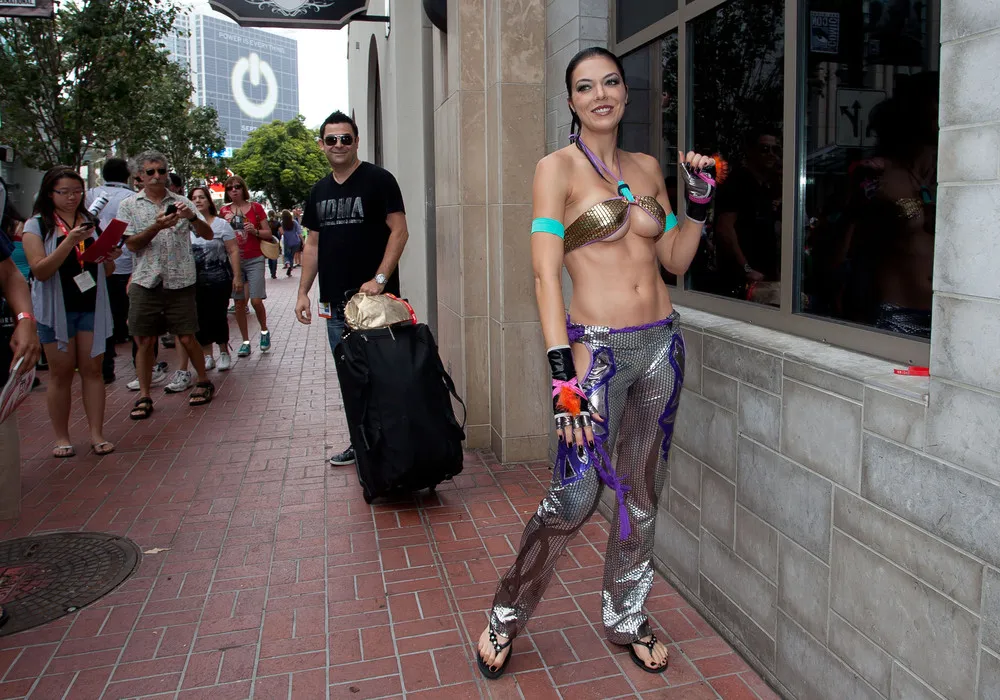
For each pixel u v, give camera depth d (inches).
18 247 273.6
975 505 71.7
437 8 199.9
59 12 397.1
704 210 97.6
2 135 422.6
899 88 90.1
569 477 98.0
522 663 112.3
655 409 101.6
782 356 99.6
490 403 202.4
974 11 70.0
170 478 189.8
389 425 159.9
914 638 79.8
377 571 140.9
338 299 181.6
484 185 194.5
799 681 99.6
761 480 105.8
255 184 1924.2
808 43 105.3
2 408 126.4
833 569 92.0
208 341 309.7
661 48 146.2
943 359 74.6
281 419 242.8
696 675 109.2
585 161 96.9
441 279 225.5
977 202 70.4
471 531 156.9
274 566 143.4
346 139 174.9
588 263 97.0
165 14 424.8
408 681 108.8
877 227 94.6
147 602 131.2
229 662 113.9
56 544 153.4
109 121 457.4
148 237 237.3
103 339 207.0
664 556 136.7
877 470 83.9
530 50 179.6
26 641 120.0
